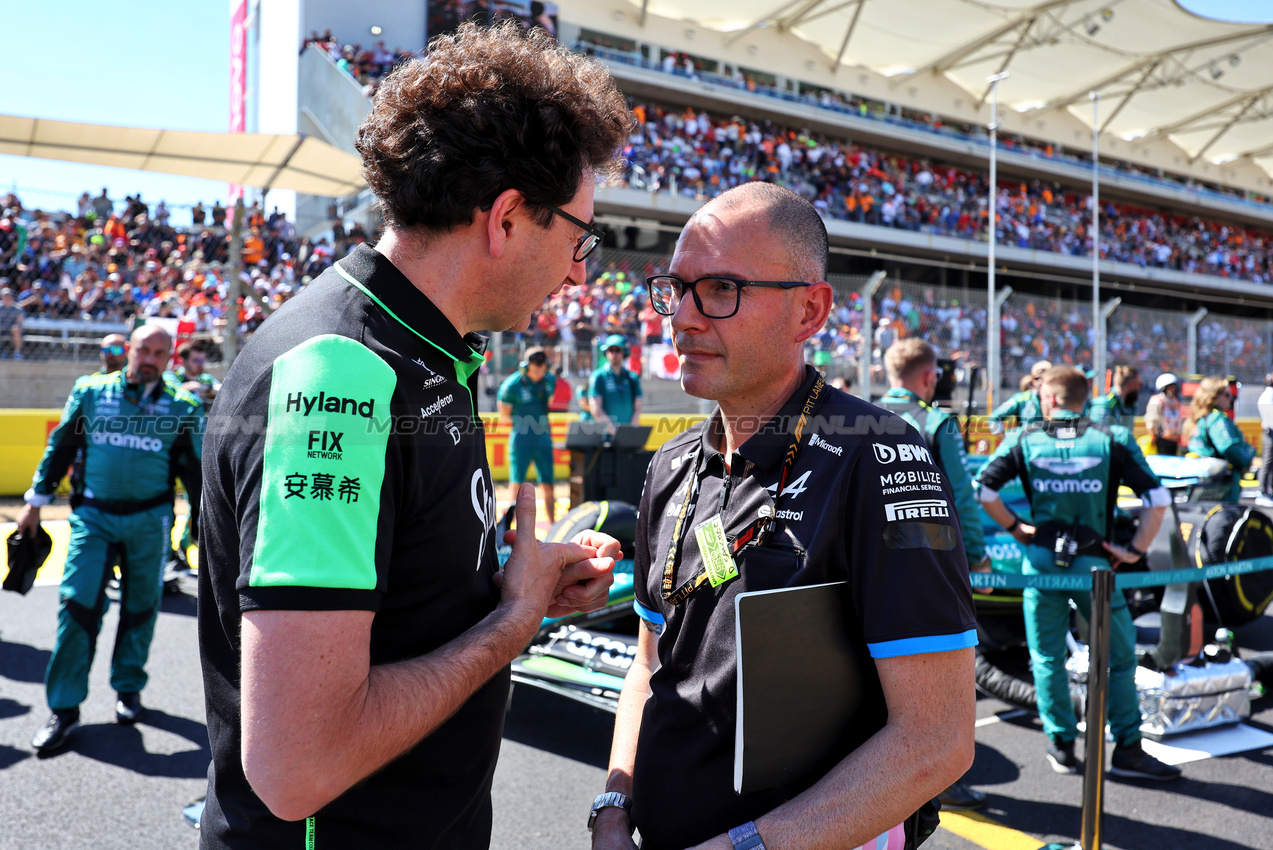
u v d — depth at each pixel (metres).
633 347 8.14
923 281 23.80
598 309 9.73
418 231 0.90
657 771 1.11
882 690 1.01
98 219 9.83
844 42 23.48
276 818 0.88
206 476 0.86
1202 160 33.94
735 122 22.48
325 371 0.79
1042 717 3.11
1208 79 25.97
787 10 23.08
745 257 1.09
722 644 1.06
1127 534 4.30
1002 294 9.52
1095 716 2.15
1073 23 22.62
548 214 0.92
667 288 1.18
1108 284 24.92
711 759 1.05
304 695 0.71
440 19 19.89
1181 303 27.94
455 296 0.91
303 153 6.95
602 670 3.05
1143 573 3.14
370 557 0.77
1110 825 2.67
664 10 22.39
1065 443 3.08
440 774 0.96
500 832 2.60
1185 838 2.59
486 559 1.02
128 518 3.31
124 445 3.30
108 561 3.27
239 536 0.78
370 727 0.76
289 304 0.89
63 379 8.92
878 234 20.98
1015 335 9.70
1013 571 3.85
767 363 1.10
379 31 19.34
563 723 3.49
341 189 7.96
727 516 1.09
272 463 0.76
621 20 21.98
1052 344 9.99
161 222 9.73
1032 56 24.83
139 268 9.54
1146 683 3.39
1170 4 21.16
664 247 19.89
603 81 1.01
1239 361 10.66
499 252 0.90
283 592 0.72
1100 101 28.33
